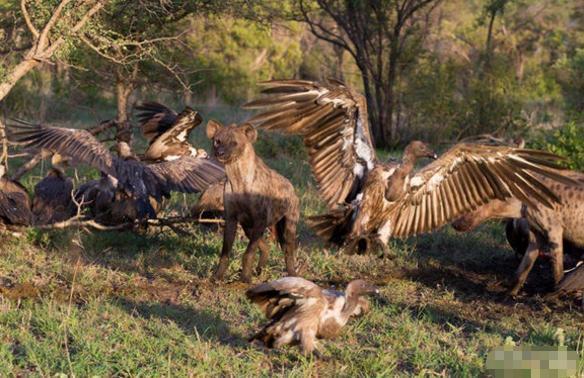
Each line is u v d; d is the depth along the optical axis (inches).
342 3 1029.2
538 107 1278.3
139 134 823.1
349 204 330.6
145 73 759.1
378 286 465.4
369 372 335.6
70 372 307.7
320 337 330.0
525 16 1760.6
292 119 320.5
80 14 522.0
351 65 1464.1
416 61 1024.2
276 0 847.1
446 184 334.3
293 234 460.8
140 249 503.8
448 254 542.9
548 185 473.4
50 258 471.5
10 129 535.8
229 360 336.8
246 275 442.9
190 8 673.6
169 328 366.9
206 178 510.0
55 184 525.3
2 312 369.7
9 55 597.0
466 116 1021.8
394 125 1059.9
